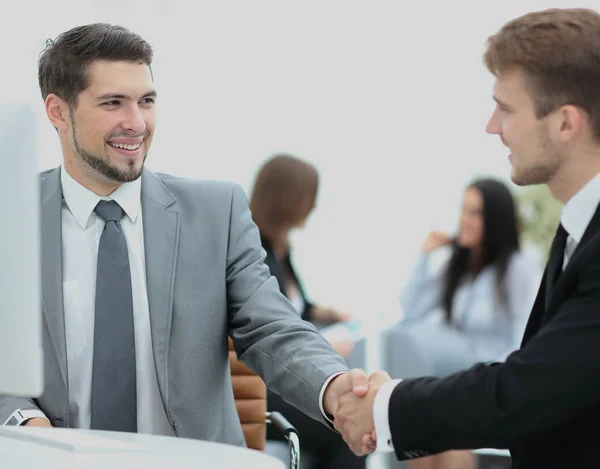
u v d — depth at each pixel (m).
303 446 3.84
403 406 1.94
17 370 1.65
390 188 7.78
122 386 2.38
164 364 2.39
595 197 1.82
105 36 2.40
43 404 2.38
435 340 4.70
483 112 7.80
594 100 1.80
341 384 2.26
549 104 1.82
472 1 7.86
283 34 7.78
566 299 1.79
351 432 2.15
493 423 1.80
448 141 7.83
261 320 2.49
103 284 2.42
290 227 4.30
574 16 1.84
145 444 1.75
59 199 2.48
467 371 1.89
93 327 2.42
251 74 7.73
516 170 1.89
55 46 2.44
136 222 2.50
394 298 7.35
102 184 2.47
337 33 7.91
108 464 1.56
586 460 1.74
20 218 1.63
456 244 5.09
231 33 7.69
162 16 7.46
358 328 4.71
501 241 5.01
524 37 1.85
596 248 1.73
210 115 7.66
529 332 1.94
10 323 1.64
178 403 2.39
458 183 7.80
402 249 7.58
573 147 1.83
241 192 2.65
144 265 2.47
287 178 4.23
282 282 4.07
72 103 2.41
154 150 7.55
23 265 1.64
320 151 7.80
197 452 1.68
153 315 2.41
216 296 2.50
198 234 2.53
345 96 7.92
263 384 2.77
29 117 1.63
